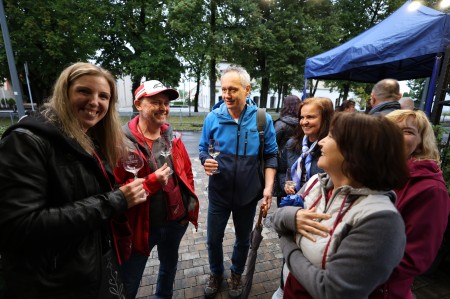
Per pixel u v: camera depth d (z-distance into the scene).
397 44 3.28
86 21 13.95
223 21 15.20
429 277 2.45
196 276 2.41
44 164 0.90
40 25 13.00
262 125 1.98
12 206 0.82
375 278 0.77
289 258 1.03
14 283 0.92
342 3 16.75
